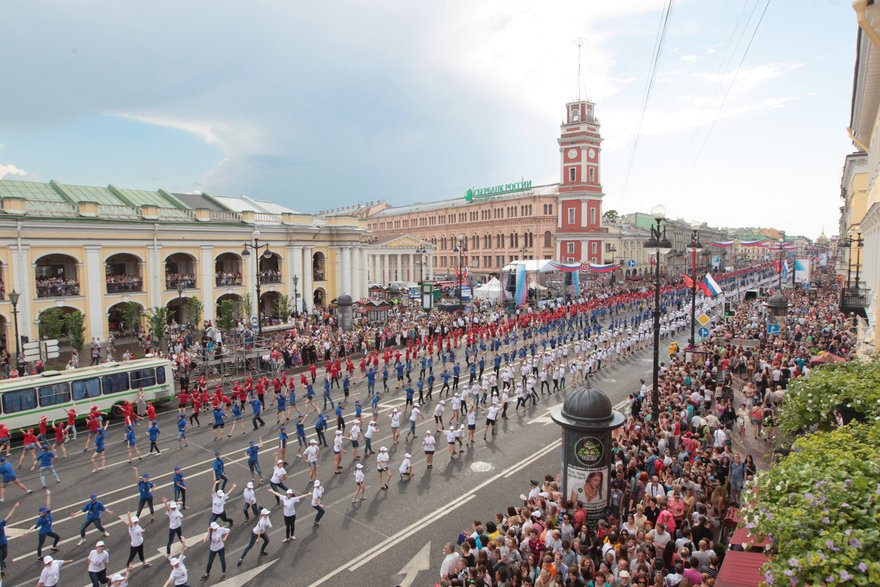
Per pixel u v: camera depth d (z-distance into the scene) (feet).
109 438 84.69
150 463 74.13
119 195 172.86
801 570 20.34
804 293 222.89
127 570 43.78
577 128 322.75
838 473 23.38
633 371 126.62
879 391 38.81
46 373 88.58
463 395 92.94
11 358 128.47
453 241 396.57
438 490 64.95
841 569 19.45
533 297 238.68
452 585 37.06
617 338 153.38
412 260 347.36
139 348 146.82
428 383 104.53
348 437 82.84
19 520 58.85
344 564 49.93
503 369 124.47
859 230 160.56
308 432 85.35
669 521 43.73
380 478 65.46
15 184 158.71
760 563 29.99
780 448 47.09
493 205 363.76
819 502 22.04
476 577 38.75
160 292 161.48
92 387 91.09
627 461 59.16
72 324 125.59
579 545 42.29
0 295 131.23
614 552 40.98
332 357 135.64
